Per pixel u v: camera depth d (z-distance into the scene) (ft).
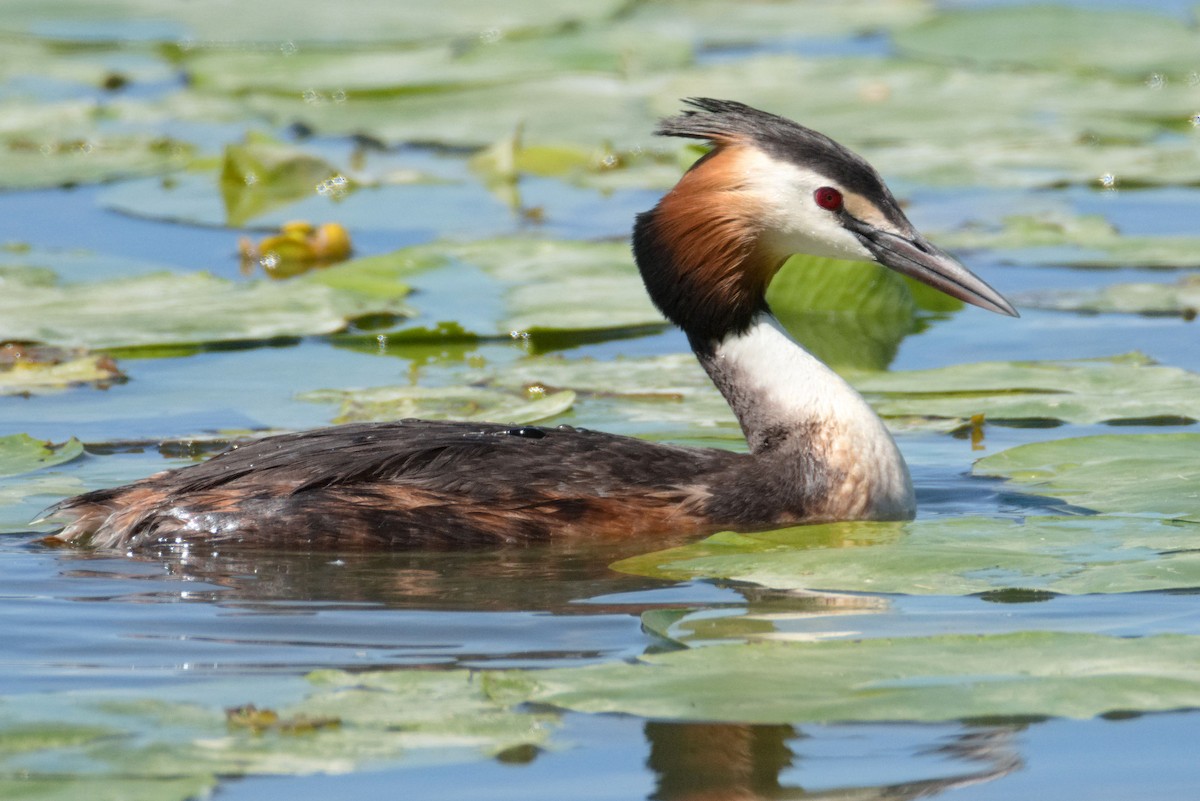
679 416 51.16
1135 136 92.89
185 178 87.30
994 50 109.60
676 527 41.75
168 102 103.30
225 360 58.03
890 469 43.14
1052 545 38.27
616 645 32.53
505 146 87.66
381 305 62.39
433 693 29.50
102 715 28.48
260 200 82.69
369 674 30.50
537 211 80.07
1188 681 28.86
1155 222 77.36
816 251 45.47
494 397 52.37
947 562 36.78
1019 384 52.60
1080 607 34.17
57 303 61.67
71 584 37.11
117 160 90.07
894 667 29.94
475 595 36.32
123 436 49.01
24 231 75.77
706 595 35.91
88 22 123.65
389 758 26.94
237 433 48.93
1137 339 60.13
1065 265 70.08
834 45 118.11
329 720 28.32
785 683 29.25
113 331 58.23
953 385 53.11
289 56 111.34
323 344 60.39
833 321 64.75
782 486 42.91
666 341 61.26
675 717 27.78
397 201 82.53
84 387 54.54
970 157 88.53
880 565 36.86
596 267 68.13
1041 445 46.78
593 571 38.17
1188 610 33.86
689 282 45.57
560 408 50.37
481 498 40.86
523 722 28.30
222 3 125.29
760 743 28.35
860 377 54.90
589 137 93.86
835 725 29.09
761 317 45.68
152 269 68.59
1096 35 111.96
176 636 33.35
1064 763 27.63
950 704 28.17
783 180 44.62
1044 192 83.51
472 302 63.62
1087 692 28.48
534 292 64.69
